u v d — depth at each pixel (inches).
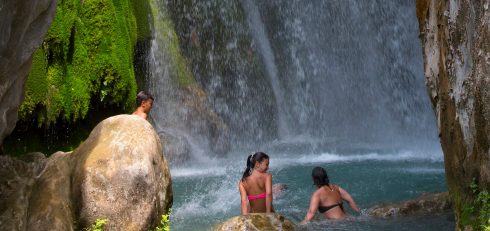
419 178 381.1
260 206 255.0
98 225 185.8
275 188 347.6
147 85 512.1
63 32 325.4
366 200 311.1
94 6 364.8
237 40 652.7
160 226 204.8
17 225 170.1
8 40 165.5
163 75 535.2
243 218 225.0
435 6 235.1
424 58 255.6
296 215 280.5
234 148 593.0
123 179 192.4
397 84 773.3
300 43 740.7
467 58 197.9
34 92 301.1
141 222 192.4
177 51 568.4
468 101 197.3
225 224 224.7
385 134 729.6
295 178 401.4
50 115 316.5
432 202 258.8
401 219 246.4
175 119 533.3
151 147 204.4
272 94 676.1
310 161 494.0
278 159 515.8
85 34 355.3
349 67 764.6
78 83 340.2
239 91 639.1
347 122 741.3
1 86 175.8
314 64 745.0
